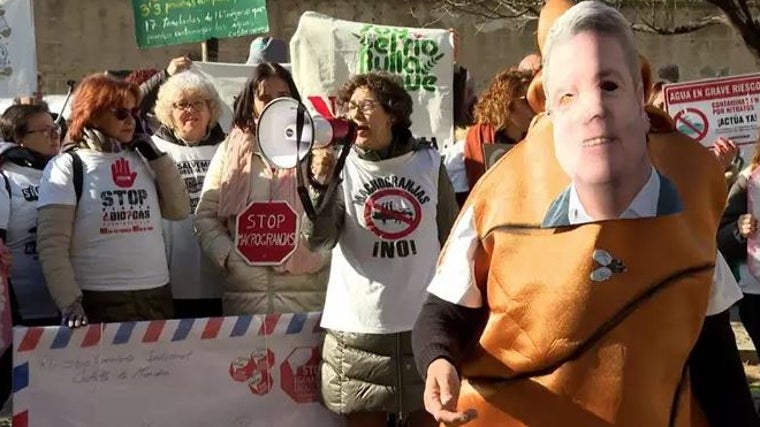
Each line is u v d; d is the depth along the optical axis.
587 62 2.12
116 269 4.31
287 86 4.59
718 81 6.38
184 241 4.86
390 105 4.09
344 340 4.13
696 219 2.21
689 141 2.28
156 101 5.49
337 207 4.03
